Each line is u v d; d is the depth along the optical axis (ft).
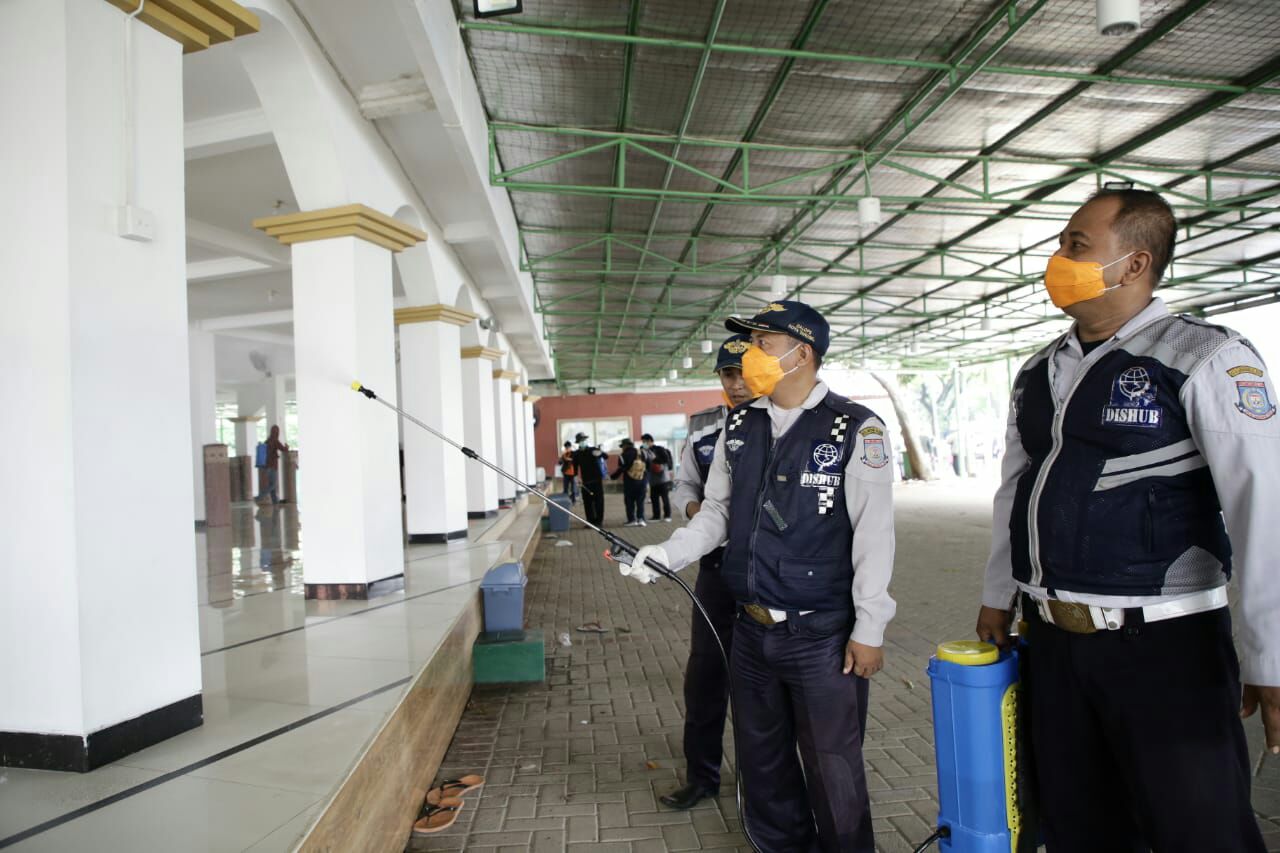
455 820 9.07
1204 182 27.35
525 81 18.78
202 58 14.40
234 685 9.27
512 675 14.40
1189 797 4.61
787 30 16.84
